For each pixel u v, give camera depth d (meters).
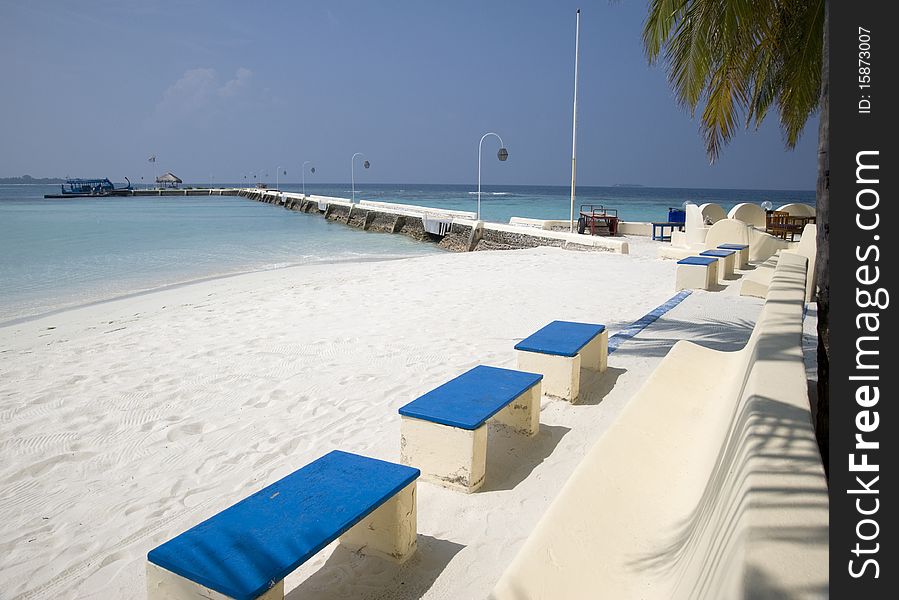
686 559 2.06
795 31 7.94
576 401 5.35
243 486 4.22
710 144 7.66
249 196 101.25
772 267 10.80
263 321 9.45
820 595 1.09
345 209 44.47
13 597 3.13
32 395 6.20
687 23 6.75
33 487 4.30
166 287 14.73
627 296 10.78
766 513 1.36
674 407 4.03
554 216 48.28
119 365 7.22
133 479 4.38
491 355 7.20
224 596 2.20
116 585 3.21
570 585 2.37
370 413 5.46
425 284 12.68
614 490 3.00
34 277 16.75
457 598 2.89
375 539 3.16
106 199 97.94
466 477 3.80
